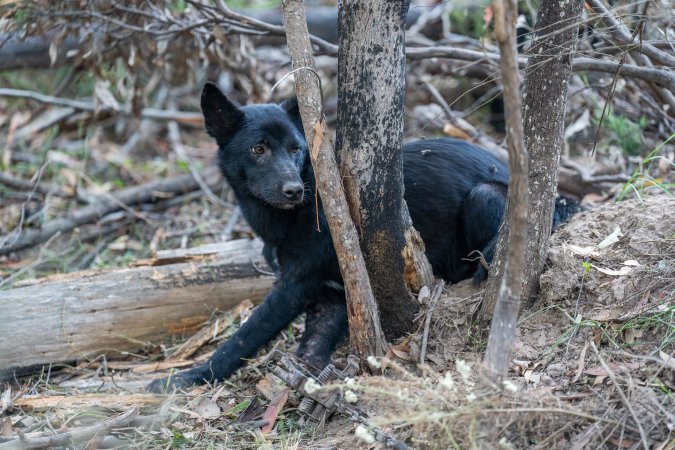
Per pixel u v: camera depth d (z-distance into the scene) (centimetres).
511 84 347
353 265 481
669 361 426
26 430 496
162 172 1050
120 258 845
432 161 623
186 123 1135
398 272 523
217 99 602
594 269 503
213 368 573
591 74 820
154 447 475
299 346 582
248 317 627
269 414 505
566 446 402
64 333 634
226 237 826
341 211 473
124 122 1123
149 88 955
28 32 736
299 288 577
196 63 906
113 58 812
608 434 404
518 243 374
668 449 385
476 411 377
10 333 620
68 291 652
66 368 634
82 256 861
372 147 485
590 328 477
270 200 563
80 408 524
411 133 942
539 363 473
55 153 1054
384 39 469
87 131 1126
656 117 785
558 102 463
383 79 475
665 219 522
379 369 504
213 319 677
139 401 534
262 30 719
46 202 914
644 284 484
